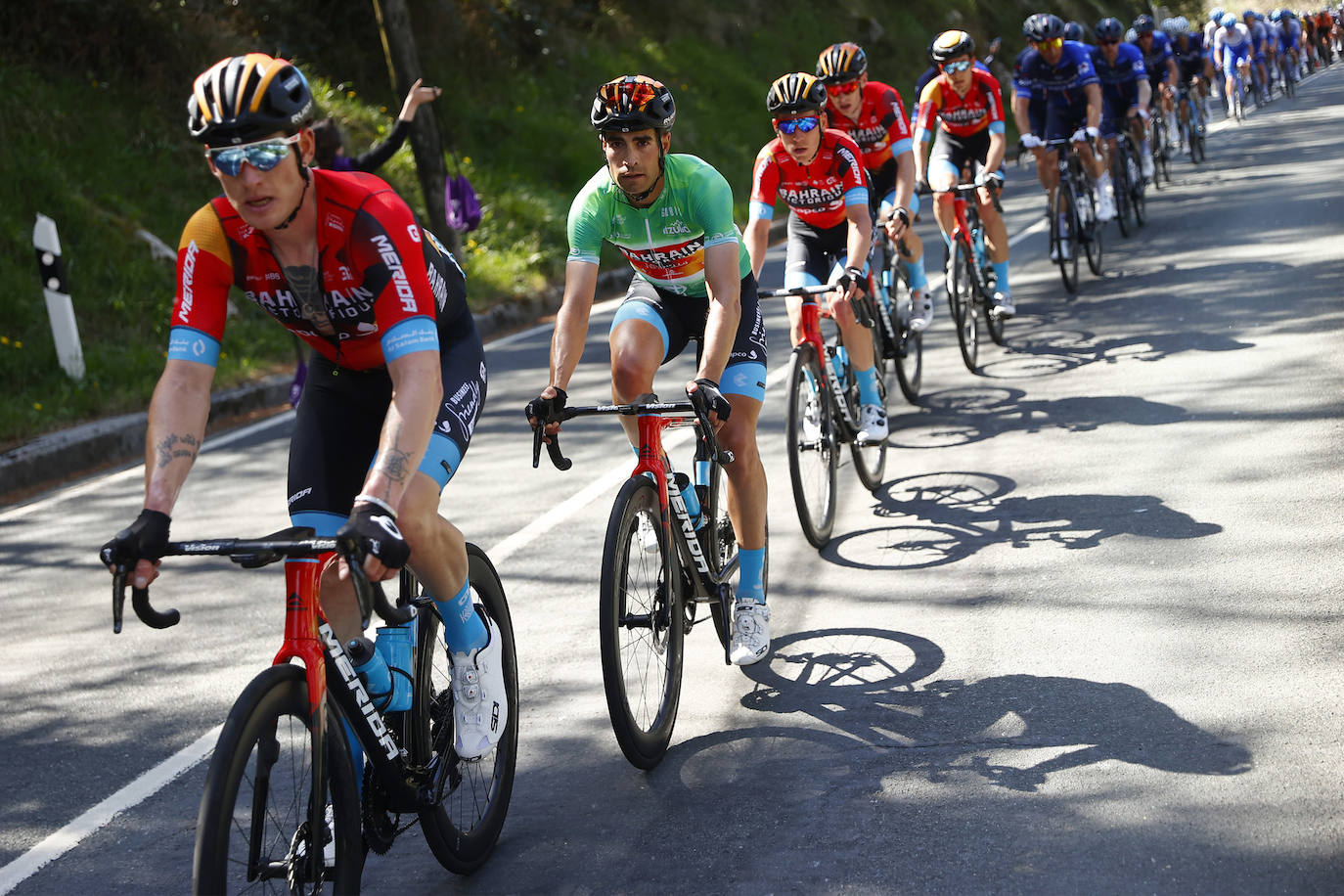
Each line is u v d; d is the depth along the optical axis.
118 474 6.93
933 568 4.21
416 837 2.92
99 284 9.67
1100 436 5.42
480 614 2.74
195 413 2.31
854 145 4.85
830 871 2.56
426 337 2.30
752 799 2.89
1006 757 2.95
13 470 6.79
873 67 24.41
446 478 2.57
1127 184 10.67
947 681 3.38
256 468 6.59
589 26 18.80
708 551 3.48
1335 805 2.59
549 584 4.43
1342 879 2.35
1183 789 2.72
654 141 3.25
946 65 7.02
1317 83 28.81
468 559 2.74
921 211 15.52
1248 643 3.38
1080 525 4.41
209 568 4.98
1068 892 2.40
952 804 2.77
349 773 2.33
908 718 3.20
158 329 9.56
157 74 11.93
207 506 5.86
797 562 4.41
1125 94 10.72
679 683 3.30
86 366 8.50
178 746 3.44
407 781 2.51
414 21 15.23
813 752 3.08
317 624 2.30
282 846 2.29
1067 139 8.57
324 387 2.62
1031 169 18.27
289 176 2.18
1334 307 7.19
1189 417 5.53
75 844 2.97
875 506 4.92
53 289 8.18
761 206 4.94
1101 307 8.04
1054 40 8.42
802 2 23.89
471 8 16.34
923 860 2.56
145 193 11.04
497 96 15.73
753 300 3.69
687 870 2.63
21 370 8.21
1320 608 3.53
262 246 2.33
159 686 3.86
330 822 2.32
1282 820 2.56
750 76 20.83
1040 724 3.09
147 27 12.01
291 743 2.34
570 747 3.26
